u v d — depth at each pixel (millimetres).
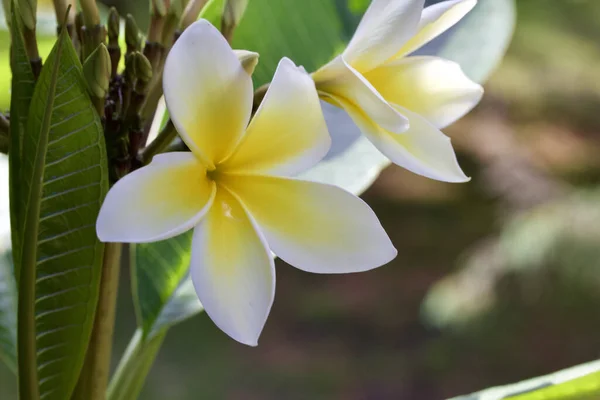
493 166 2213
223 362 2148
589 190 2025
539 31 2361
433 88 441
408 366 2209
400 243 2588
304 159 415
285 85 406
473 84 443
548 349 2049
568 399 456
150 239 385
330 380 2160
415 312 2406
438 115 444
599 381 452
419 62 437
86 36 426
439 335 2283
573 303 1953
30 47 418
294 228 411
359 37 423
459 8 432
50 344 430
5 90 607
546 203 2049
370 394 2143
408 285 2520
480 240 2369
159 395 1959
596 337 1986
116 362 1916
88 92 405
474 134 2275
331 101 432
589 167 2178
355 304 2451
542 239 1926
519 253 1951
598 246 1866
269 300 399
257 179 415
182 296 506
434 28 437
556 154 2184
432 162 431
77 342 430
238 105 405
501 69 2332
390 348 2309
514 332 2039
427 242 2564
